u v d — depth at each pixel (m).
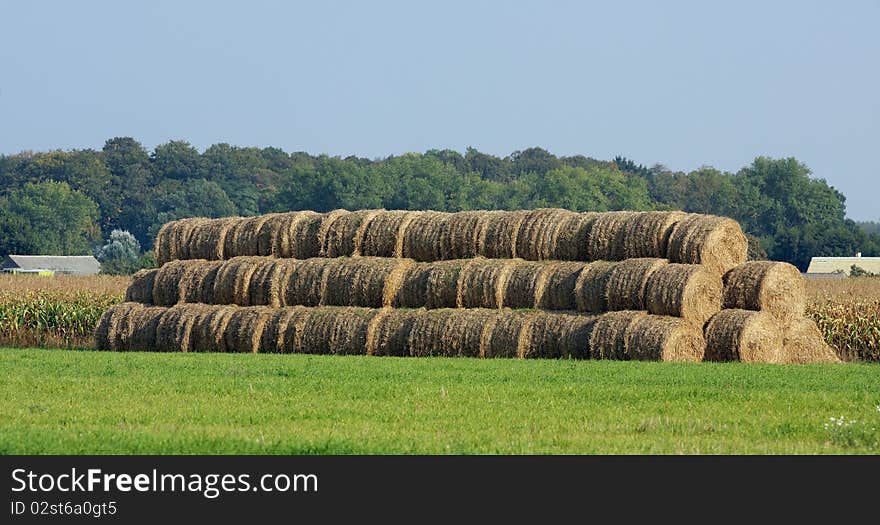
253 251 133.75
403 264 121.31
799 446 57.09
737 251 113.81
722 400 73.31
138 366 99.62
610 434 59.97
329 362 102.50
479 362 101.94
